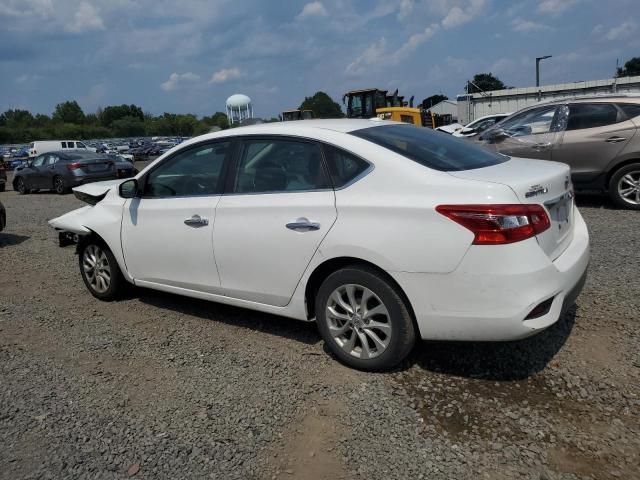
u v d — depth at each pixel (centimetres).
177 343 424
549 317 310
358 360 356
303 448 284
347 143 359
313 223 354
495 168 350
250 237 387
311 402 327
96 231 507
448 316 316
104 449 292
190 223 426
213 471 270
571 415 299
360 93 2064
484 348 380
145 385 360
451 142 404
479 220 300
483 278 302
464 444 280
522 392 324
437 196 316
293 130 387
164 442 295
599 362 353
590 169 816
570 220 370
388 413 310
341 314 361
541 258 306
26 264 717
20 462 284
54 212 1250
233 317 472
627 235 657
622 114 793
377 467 266
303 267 365
